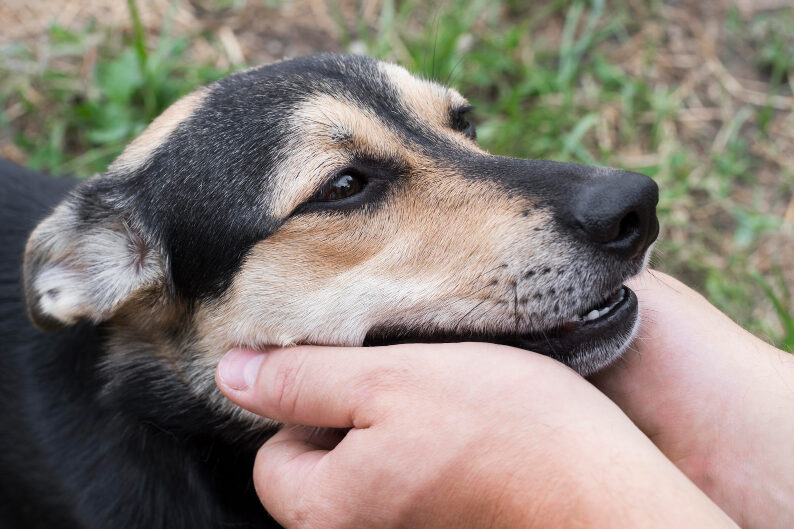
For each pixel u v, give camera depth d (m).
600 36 0.73
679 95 0.70
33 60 0.68
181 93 0.65
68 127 0.66
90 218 0.43
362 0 0.77
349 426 0.36
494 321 0.39
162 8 0.74
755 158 0.67
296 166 0.40
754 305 0.59
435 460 0.33
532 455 0.32
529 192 0.39
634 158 0.66
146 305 0.43
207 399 0.43
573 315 0.38
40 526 0.45
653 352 0.39
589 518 0.30
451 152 0.42
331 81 0.43
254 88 0.43
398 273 0.40
